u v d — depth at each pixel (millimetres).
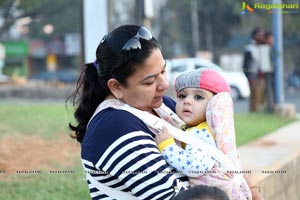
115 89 2438
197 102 2635
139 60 2350
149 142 2348
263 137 8367
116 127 2322
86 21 7488
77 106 2684
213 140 2551
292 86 25797
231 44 27781
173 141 2434
